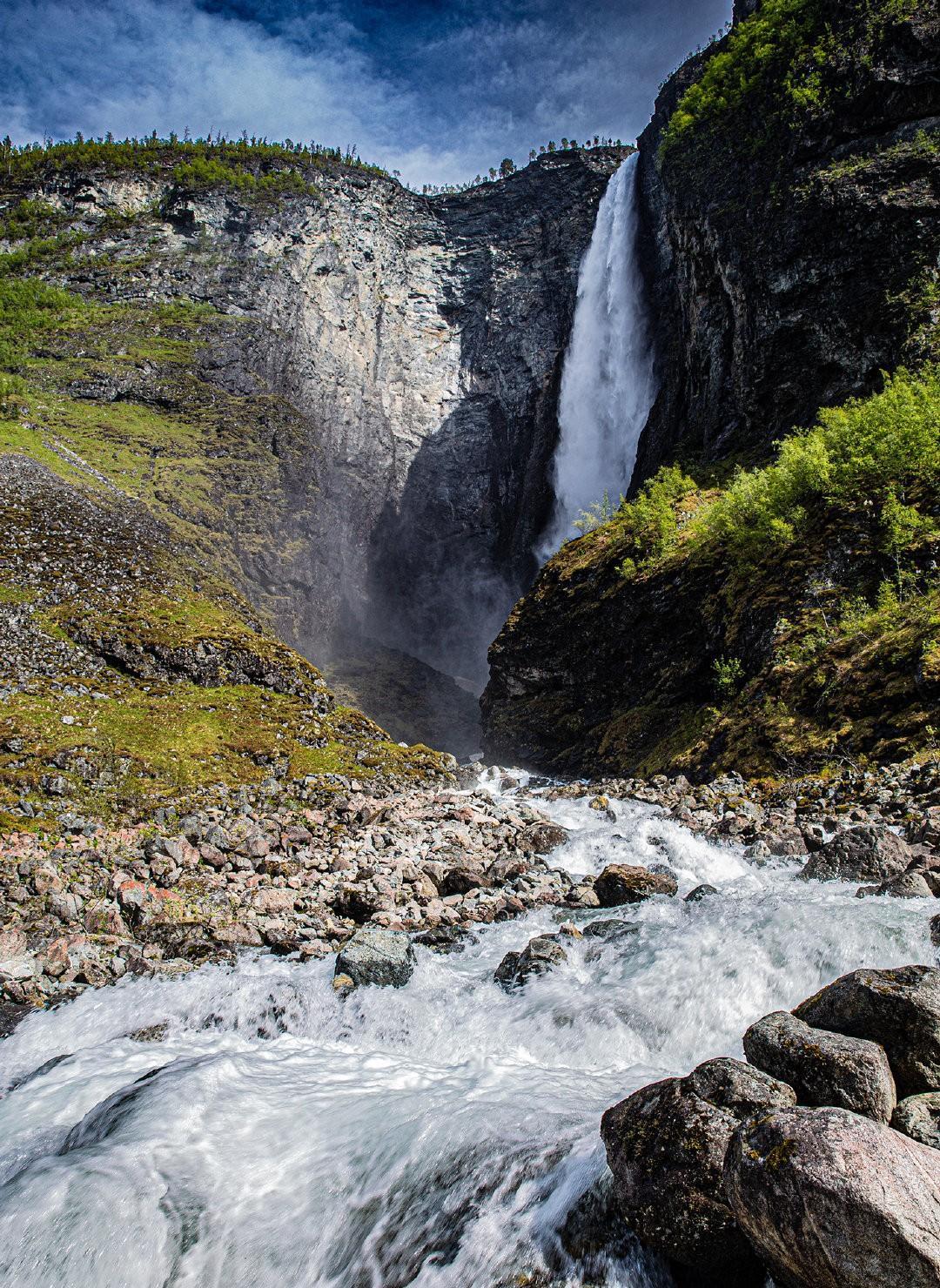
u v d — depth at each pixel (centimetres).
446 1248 556
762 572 4266
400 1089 807
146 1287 593
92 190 11700
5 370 8531
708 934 1048
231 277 10338
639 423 8931
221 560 7306
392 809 2825
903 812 1881
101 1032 1078
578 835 2202
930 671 2575
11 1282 597
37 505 5850
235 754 3644
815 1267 413
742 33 7350
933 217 5262
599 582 5869
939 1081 559
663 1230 493
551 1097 727
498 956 1214
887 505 3562
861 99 5825
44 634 4191
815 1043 574
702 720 4341
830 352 5575
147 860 2084
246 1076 869
